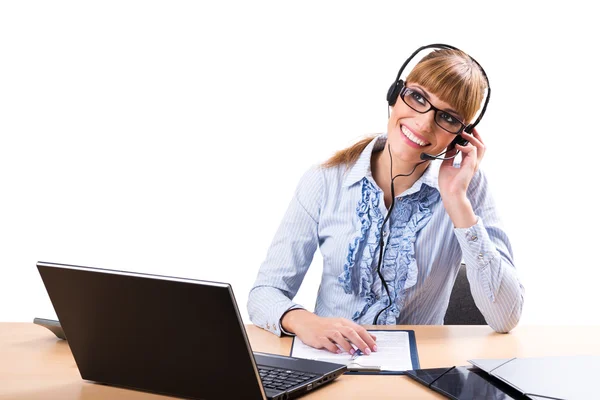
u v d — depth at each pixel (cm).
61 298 120
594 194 312
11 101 332
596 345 151
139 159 334
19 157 334
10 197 334
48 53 331
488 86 183
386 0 320
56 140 334
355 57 324
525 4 312
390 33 321
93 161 334
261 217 332
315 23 325
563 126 313
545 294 315
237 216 333
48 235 335
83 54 331
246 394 109
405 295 192
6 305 333
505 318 164
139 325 114
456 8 316
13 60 331
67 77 332
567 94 312
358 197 196
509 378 120
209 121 332
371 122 324
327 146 327
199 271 334
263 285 188
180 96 332
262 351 148
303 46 326
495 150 316
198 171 333
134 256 335
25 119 333
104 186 335
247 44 328
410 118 180
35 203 335
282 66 328
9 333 160
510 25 313
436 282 196
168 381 116
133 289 111
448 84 175
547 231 315
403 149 183
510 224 317
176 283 107
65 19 330
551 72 312
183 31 330
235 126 331
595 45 308
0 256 335
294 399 116
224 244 333
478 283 168
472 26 315
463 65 177
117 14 329
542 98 313
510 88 314
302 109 328
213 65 330
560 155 313
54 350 146
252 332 165
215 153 333
